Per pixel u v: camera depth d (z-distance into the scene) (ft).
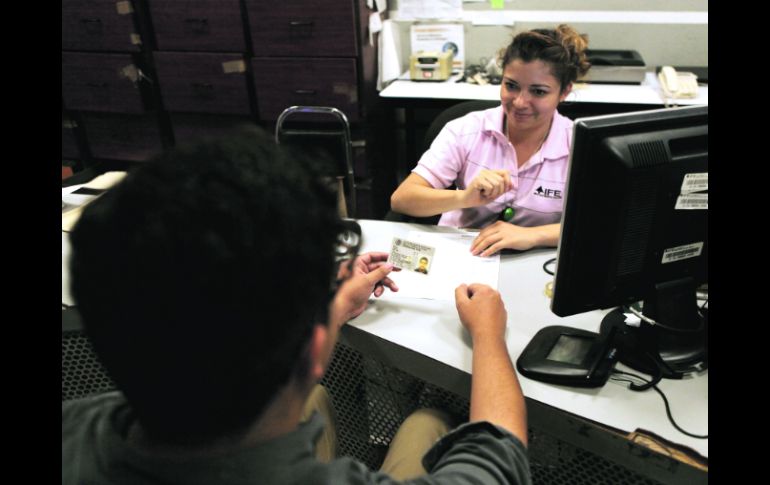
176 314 1.12
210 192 1.16
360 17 7.54
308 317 1.26
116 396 1.70
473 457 1.81
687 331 2.80
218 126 8.79
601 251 2.64
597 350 2.85
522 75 4.24
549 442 2.94
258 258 1.13
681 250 2.73
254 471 1.31
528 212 4.78
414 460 2.82
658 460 2.38
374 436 3.77
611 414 2.55
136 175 1.22
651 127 2.51
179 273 1.11
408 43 8.95
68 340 3.74
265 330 1.17
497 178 4.11
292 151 1.36
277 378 1.26
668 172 2.52
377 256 3.71
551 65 4.17
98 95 8.83
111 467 1.36
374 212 8.93
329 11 7.38
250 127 1.47
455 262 3.88
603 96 7.11
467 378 2.86
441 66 8.13
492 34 8.53
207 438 1.29
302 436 1.43
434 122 5.54
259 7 7.56
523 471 1.86
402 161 9.99
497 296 3.05
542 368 2.77
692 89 6.91
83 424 1.56
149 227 1.12
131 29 8.22
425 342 3.07
